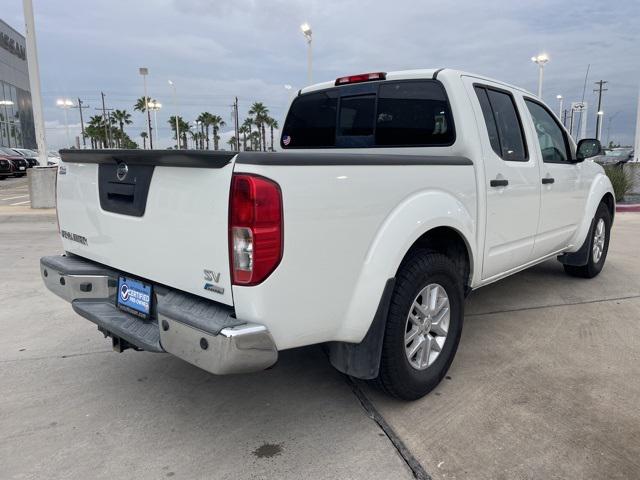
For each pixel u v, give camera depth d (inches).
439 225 121.2
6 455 105.0
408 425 114.7
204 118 3294.8
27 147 2139.5
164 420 118.3
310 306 97.6
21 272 253.6
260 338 89.4
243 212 87.4
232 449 106.8
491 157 142.7
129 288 116.0
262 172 87.4
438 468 99.6
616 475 97.0
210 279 94.7
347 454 104.6
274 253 89.7
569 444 106.5
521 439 108.5
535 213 169.2
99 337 168.7
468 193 133.6
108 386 134.8
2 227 399.2
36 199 490.9
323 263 97.8
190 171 94.9
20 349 158.7
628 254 287.0
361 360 111.0
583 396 126.3
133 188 108.2
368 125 161.2
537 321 179.0
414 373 121.1
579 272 230.2
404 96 149.9
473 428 113.0
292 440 109.8
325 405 124.4
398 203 112.3
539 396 126.6
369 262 106.3
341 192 99.3
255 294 89.1
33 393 130.9
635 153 703.1
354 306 105.3
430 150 144.0
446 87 139.3
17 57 2031.3
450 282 129.0
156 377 139.9
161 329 98.8
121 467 101.1
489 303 199.3
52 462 102.7
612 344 158.6
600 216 226.8
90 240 125.3
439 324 128.6
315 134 180.4
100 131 3097.9
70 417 119.6
